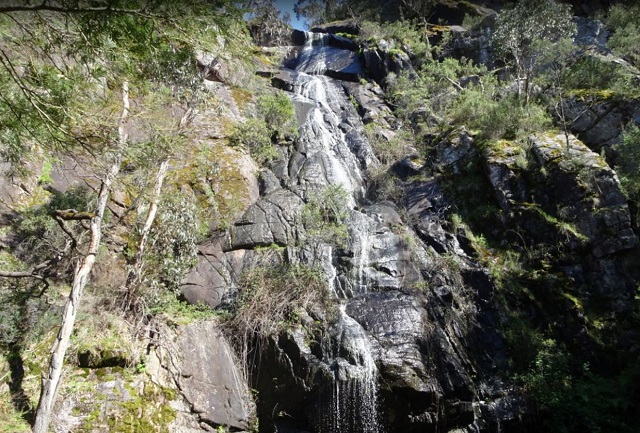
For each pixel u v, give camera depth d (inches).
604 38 721.6
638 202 422.0
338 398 298.5
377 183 539.8
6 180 373.1
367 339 324.5
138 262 332.2
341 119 668.1
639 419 309.0
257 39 959.0
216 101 515.8
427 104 671.8
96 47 151.3
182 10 143.1
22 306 300.4
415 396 302.2
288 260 395.2
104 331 294.4
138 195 304.7
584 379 340.2
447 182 511.8
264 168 518.9
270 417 315.3
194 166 468.8
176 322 323.9
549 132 506.9
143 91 194.7
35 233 352.5
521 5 629.6
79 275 268.8
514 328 367.6
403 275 394.3
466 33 850.1
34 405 247.1
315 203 448.5
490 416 315.3
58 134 172.7
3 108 165.9
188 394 289.1
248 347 337.7
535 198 446.9
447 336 346.6
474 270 406.0
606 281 386.0
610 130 514.9
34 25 150.3
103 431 242.8
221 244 413.4
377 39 837.2
